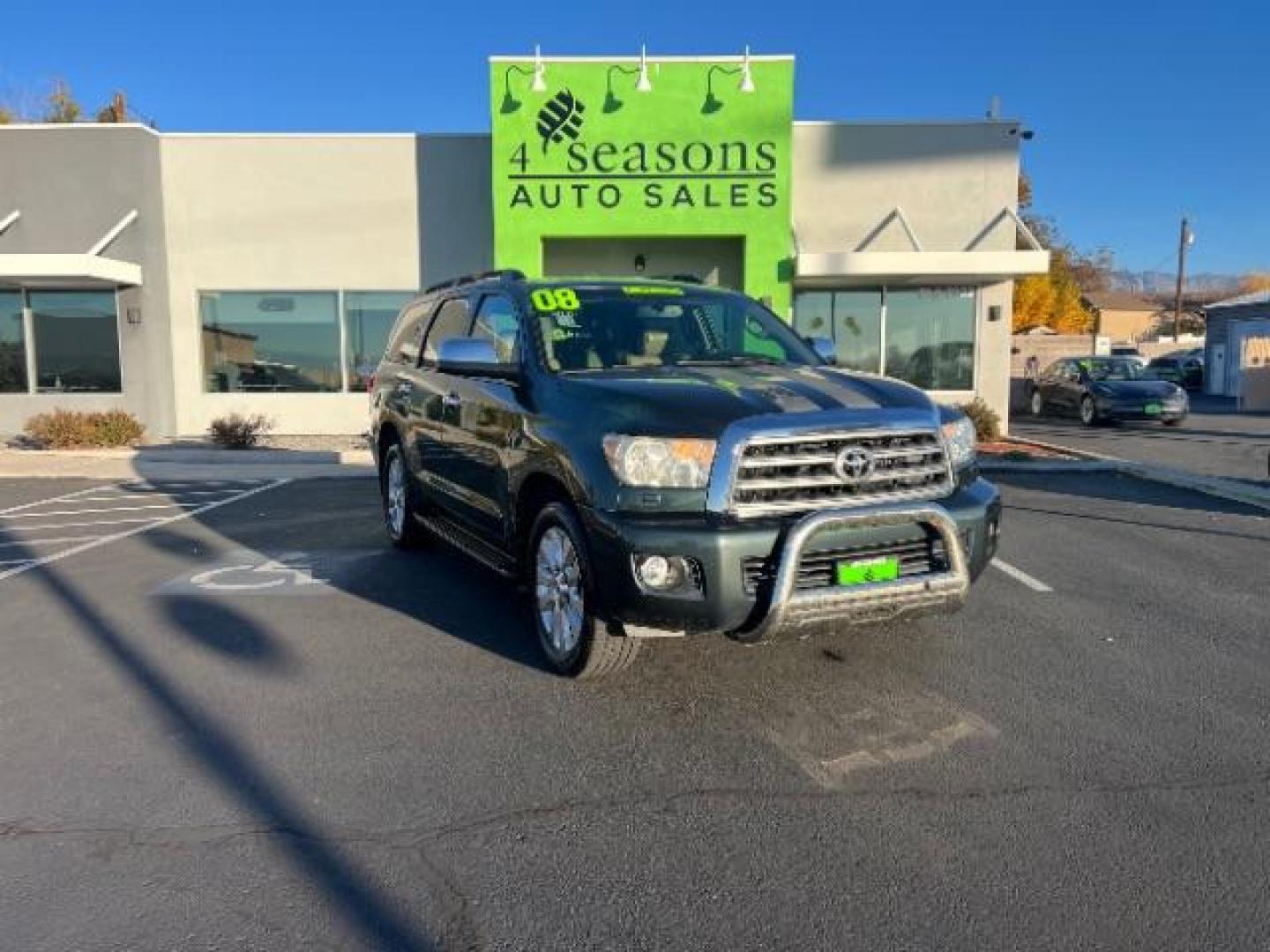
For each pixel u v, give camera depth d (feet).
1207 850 10.74
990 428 53.31
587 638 15.17
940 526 14.30
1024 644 17.84
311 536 29.09
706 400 14.51
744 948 9.18
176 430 58.54
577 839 11.16
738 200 52.60
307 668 16.94
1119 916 9.57
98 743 13.85
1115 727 14.10
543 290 18.95
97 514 33.47
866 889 10.09
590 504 14.34
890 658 17.12
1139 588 21.93
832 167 55.72
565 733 14.07
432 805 12.00
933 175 55.77
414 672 16.71
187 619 20.02
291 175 57.36
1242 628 18.81
